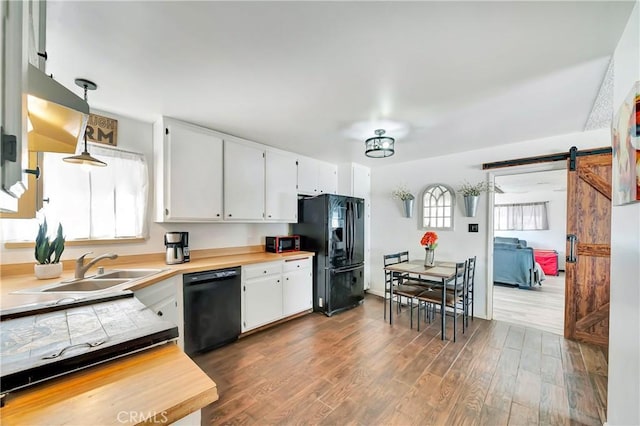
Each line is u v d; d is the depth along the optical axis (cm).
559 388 205
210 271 260
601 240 278
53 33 136
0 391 65
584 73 173
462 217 375
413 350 264
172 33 138
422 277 414
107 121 244
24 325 99
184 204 264
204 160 279
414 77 181
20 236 205
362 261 420
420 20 129
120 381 73
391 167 452
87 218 233
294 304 348
